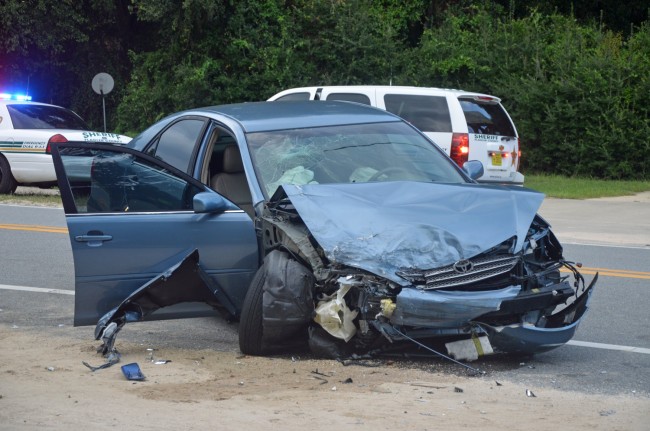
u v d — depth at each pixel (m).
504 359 7.81
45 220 17.62
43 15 35.41
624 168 29.02
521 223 7.47
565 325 7.66
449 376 7.17
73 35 35.91
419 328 7.12
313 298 7.38
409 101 19.64
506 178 19.98
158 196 8.08
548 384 7.06
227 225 7.99
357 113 9.55
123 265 7.92
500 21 34.06
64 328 9.18
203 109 9.74
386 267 7.05
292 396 6.54
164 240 7.98
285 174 8.40
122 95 38.19
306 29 32.91
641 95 29.16
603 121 29.45
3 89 37.31
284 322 7.38
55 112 22.12
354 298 7.24
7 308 10.18
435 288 6.98
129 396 6.52
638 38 31.44
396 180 8.48
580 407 6.43
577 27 32.34
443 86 31.84
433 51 31.94
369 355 7.58
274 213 7.82
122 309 7.89
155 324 9.37
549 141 30.03
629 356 8.12
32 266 12.78
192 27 32.38
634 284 11.78
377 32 32.47
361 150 8.83
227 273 8.00
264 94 32.25
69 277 12.04
